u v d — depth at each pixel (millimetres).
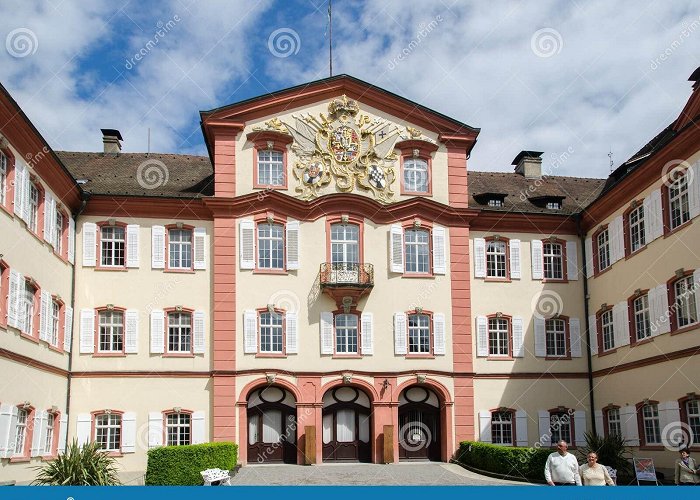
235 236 38469
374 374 38188
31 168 30859
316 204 38844
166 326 37781
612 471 29578
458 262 39969
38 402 31812
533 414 39719
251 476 32750
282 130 39438
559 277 41531
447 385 38750
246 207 38500
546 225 41625
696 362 30531
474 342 39969
